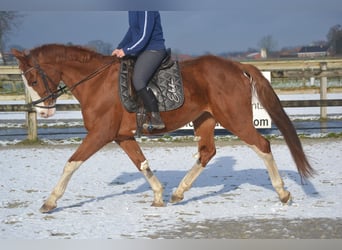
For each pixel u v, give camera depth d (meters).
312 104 12.34
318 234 5.20
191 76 6.36
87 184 7.88
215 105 6.35
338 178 8.02
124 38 6.36
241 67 6.45
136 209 6.33
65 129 14.51
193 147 11.48
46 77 6.20
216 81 6.32
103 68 6.21
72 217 5.94
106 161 10.00
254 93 6.39
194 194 7.17
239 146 11.52
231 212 6.12
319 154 10.24
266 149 6.29
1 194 7.15
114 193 7.27
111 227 5.52
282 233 5.25
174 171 8.95
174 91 6.21
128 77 6.14
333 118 15.60
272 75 13.16
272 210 6.16
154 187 6.46
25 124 15.23
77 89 6.23
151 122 6.15
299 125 14.31
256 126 12.45
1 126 15.22
